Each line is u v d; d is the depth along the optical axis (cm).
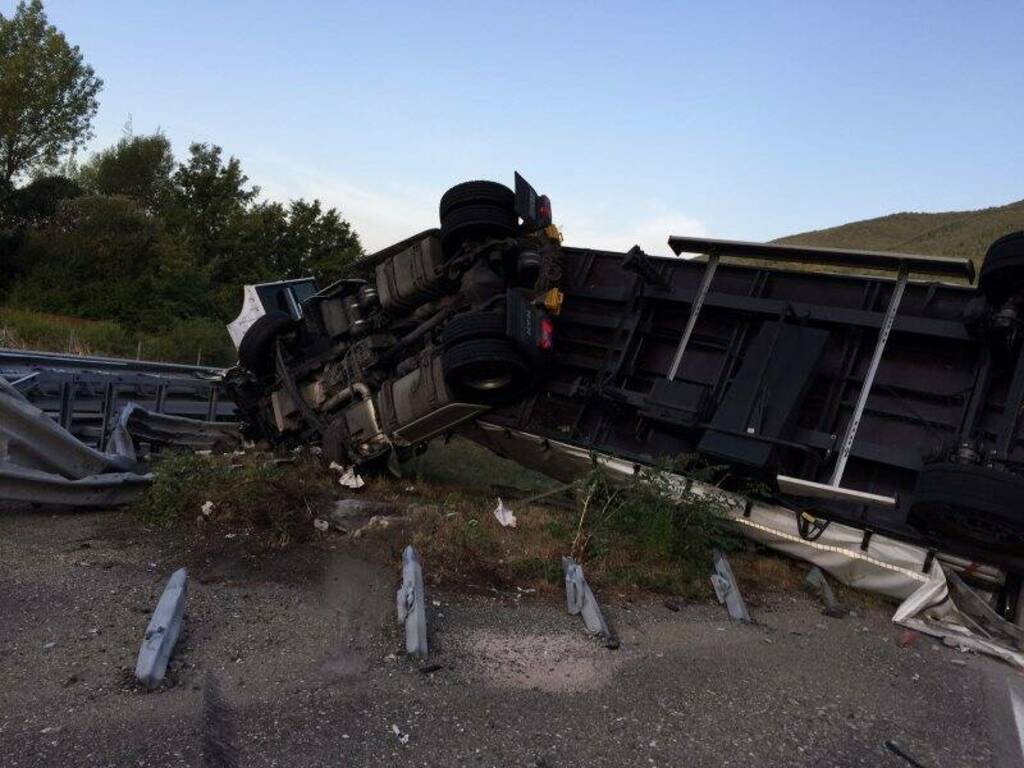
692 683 421
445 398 777
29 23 3897
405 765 312
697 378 773
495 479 1044
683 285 811
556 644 455
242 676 375
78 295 2891
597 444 794
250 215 3850
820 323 725
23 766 284
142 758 296
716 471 688
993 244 594
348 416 869
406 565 492
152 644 373
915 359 686
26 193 3559
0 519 600
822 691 431
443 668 405
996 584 608
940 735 390
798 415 685
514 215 802
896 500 593
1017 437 606
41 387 819
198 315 2995
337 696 363
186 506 630
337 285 936
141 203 4494
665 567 611
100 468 678
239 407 1038
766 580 645
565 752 334
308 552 573
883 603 627
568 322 851
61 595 449
